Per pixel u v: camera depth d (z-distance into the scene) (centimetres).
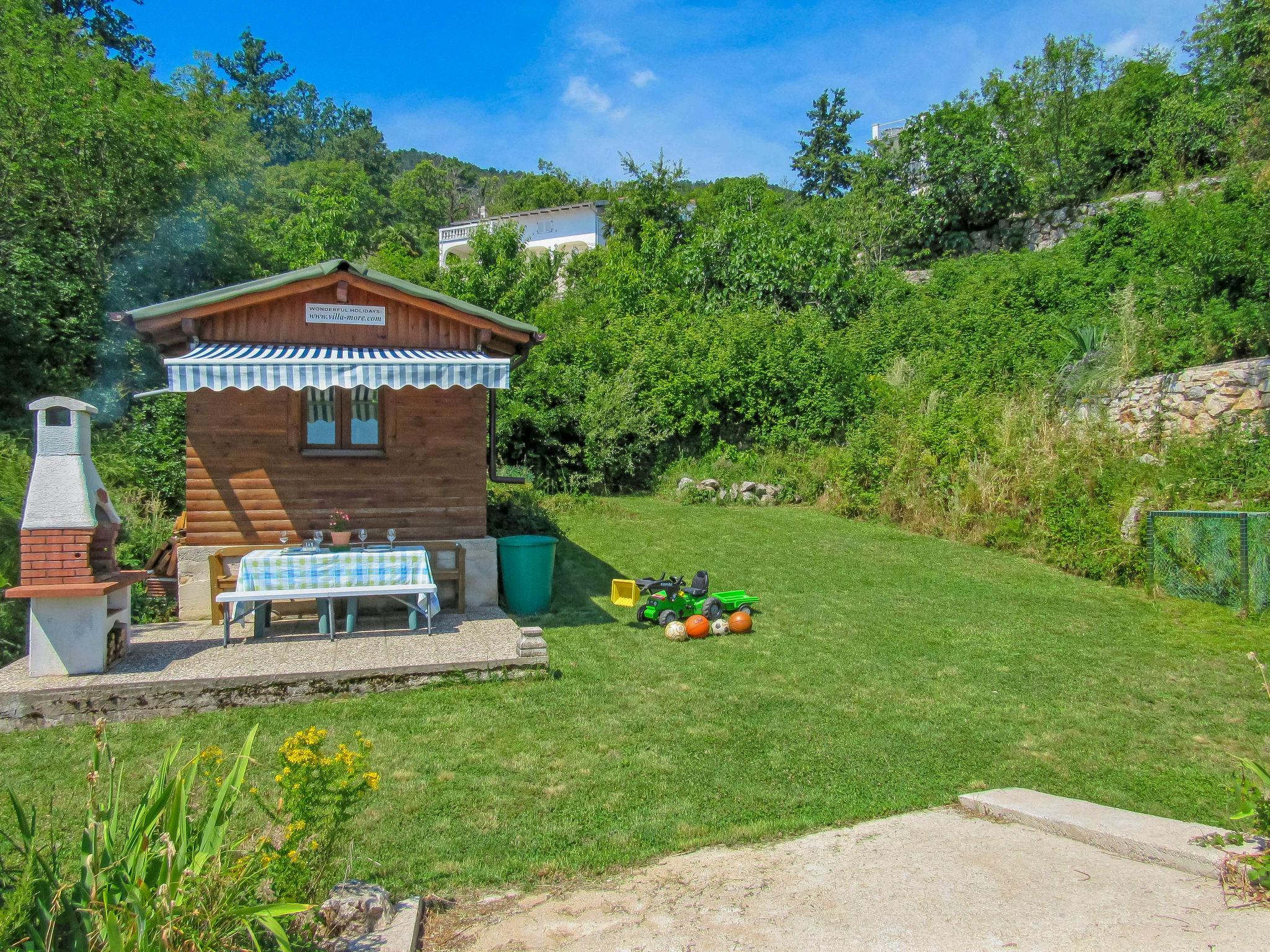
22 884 311
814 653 934
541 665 827
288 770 405
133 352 1728
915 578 1341
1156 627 1060
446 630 943
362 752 440
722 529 1681
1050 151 3381
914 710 760
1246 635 1009
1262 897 414
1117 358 1834
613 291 2955
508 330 1066
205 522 978
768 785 603
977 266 2900
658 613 1040
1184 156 3092
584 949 392
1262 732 712
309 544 933
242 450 989
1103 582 1315
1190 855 455
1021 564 1436
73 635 727
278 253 2797
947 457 1744
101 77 1909
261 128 7600
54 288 1638
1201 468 1397
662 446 2258
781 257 2816
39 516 713
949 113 3466
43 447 722
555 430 2070
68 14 2617
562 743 672
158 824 369
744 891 446
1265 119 2648
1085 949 367
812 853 496
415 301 1023
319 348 984
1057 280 2520
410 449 1045
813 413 2267
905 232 3391
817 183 5559
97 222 1748
